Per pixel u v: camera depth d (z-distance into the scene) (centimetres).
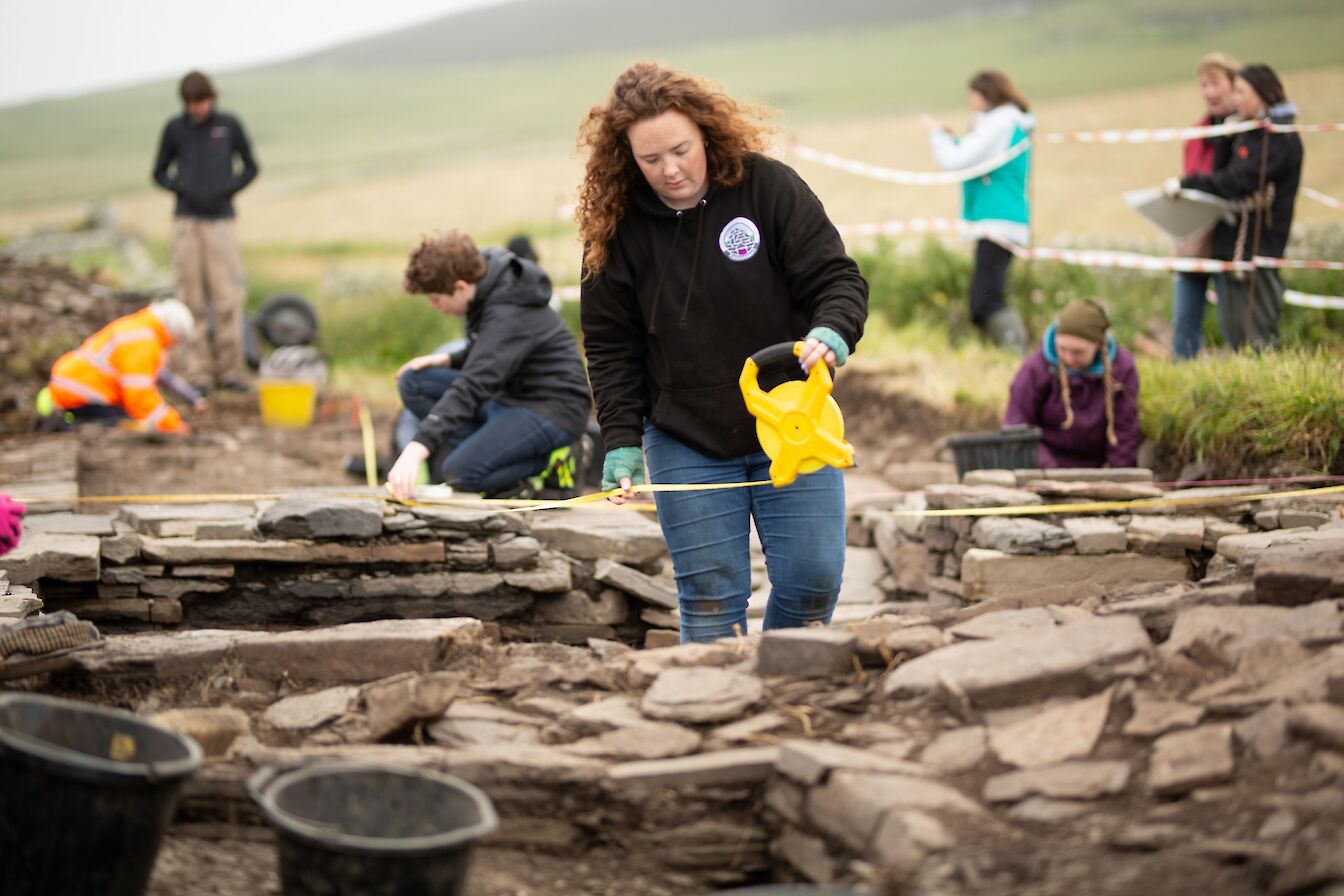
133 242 2350
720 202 397
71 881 277
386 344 1588
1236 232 832
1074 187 2155
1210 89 865
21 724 300
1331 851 256
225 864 333
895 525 688
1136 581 571
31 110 6725
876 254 1330
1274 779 290
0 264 1507
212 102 1255
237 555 569
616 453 423
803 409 381
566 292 1179
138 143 5584
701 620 430
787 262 399
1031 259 1130
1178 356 870
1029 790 303
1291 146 812
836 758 319
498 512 585
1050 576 569
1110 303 1139
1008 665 350
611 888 328
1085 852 278
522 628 594
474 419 680
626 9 7444
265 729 383
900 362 1075
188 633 430
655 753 346
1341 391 655
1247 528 576
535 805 342
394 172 4081
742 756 337
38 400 1070
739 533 427
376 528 571
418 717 371
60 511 679
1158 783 296
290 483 870
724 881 338
